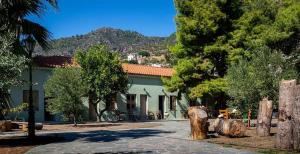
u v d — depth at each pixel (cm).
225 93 3775
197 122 1884
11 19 1777
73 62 3762
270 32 3566
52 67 3653
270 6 3981
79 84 2966
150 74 4462
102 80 3681
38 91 3631
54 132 2453
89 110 3944
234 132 1880
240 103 2411
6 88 1466
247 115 2647
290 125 1461
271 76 2262
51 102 2948
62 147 1625
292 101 1454
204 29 3666
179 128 2680
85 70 3641
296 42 3591
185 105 4769
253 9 3891
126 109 4272
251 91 2286
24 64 1523
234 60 3578
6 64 1409
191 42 3800
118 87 3800
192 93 3803
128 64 4466
